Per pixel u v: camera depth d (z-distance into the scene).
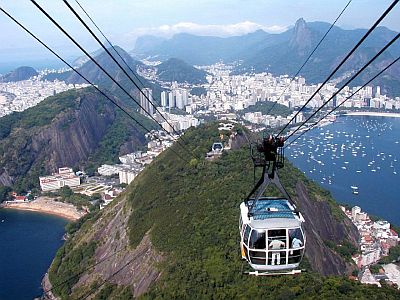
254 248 14.40
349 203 108.19
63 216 110.06
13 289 73.19
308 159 144.38
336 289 40.59
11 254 86.44
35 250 88.00
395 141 167.75
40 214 112.12
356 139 171.12
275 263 14.48
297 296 39.66
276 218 14.65
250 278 43.97
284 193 15.55
